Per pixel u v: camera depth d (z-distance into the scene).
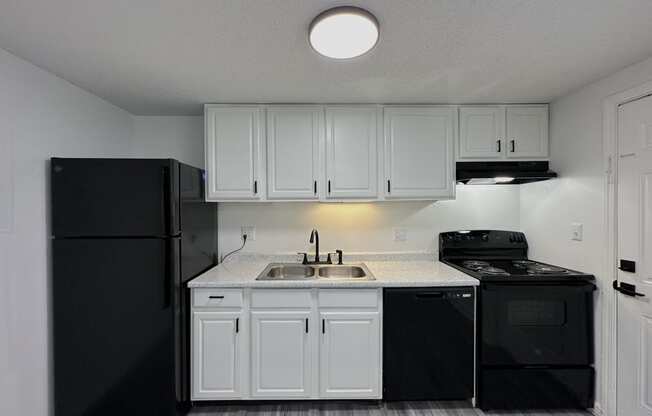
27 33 1.28
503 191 2.49
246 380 1.88
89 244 1.64
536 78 1.76
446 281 1.86
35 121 1.58
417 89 1.91
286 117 2.13
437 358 1.86
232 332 1.85
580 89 1.91
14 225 1.47
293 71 1.66
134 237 1.65
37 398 1.57
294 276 2.35
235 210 2.48
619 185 1.68
